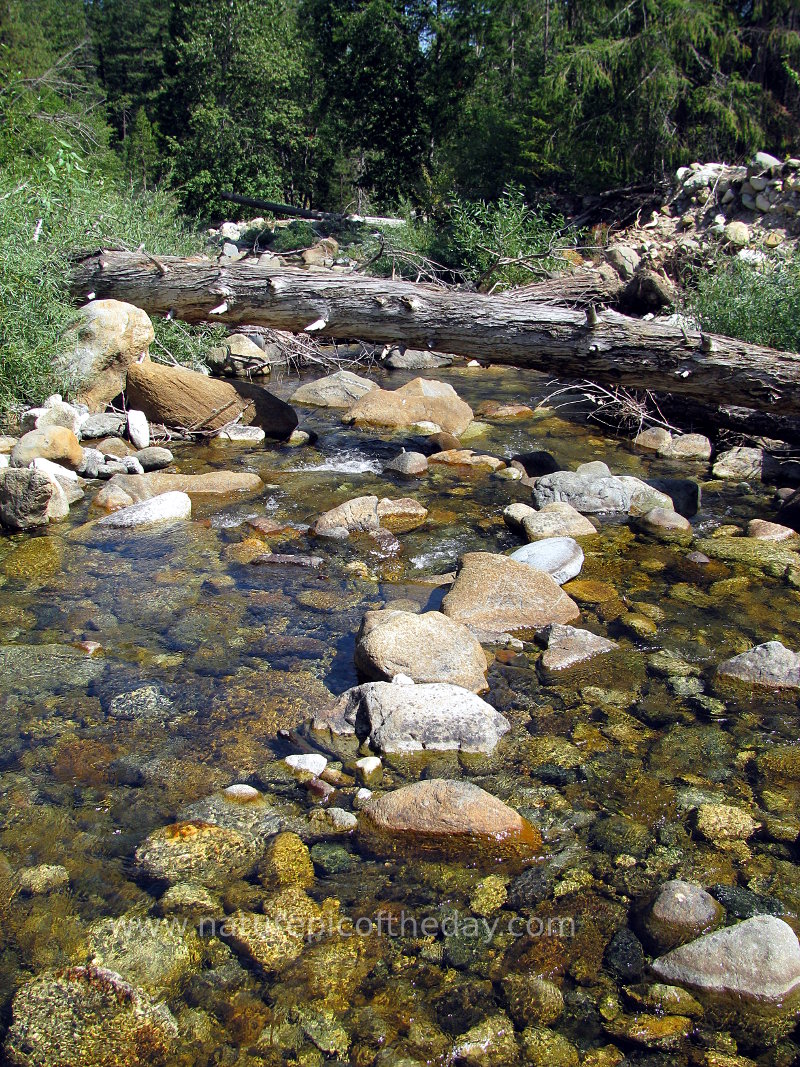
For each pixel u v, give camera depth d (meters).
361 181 25.42
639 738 3.36
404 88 23.97
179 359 9.08
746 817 2.91
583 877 2.64
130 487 6.02
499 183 19.11
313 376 10.79
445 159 22.67
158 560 4.97
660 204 16.52
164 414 7.48
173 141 27.41
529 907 2.52
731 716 3.52
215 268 7.69
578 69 17.44
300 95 30.89
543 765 3.18
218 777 3.06
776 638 4.19
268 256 16.12
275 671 3.78
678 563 5.13
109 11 51.03
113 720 3.40
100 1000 2.20
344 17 23.91
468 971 2.31
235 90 28.05
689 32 17.17
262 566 4.93
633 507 6.05
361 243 17.73
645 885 2.61
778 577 4.94
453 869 2.66
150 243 10.16
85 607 4.36
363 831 2.79
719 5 17.95
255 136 28.05
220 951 2.35
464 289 11.34
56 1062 2.04
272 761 3.15
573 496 6.02
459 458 7.10
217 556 5.05
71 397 7.54
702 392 6.66
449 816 2.77
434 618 3.80
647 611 4.47
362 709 3.34
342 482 6.55
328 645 4.02
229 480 6.28
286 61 28.72
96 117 22.59
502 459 7.23
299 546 5.25
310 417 8.59
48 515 5.50
